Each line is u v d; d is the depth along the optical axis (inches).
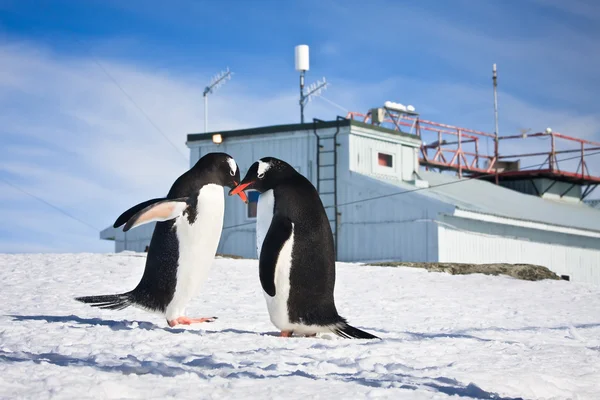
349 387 205.8
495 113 1892.2
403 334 355.6
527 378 239.5
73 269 665.0
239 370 221.6
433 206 1180.5
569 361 289.7
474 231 1236.5
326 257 311.6
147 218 302.7
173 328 324.8
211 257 322.3
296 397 190.2
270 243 300.0
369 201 1242.6
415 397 199.3
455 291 662.5
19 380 191.5
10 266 677.9
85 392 180.5
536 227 1299.2
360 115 1450.5
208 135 1379.2
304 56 1438.2
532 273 856.9
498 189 1670.8
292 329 316.5
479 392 216.7
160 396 184.4
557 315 525.3
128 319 377.4
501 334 387.2
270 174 310.3
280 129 1314.0
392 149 1349.7
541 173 1847.9
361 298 575.2
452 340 332.2
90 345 263.4
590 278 1477.6
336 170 1273.4
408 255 1201.4
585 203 2196.1
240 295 541.6
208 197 315.3
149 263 323.6
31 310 400.5
